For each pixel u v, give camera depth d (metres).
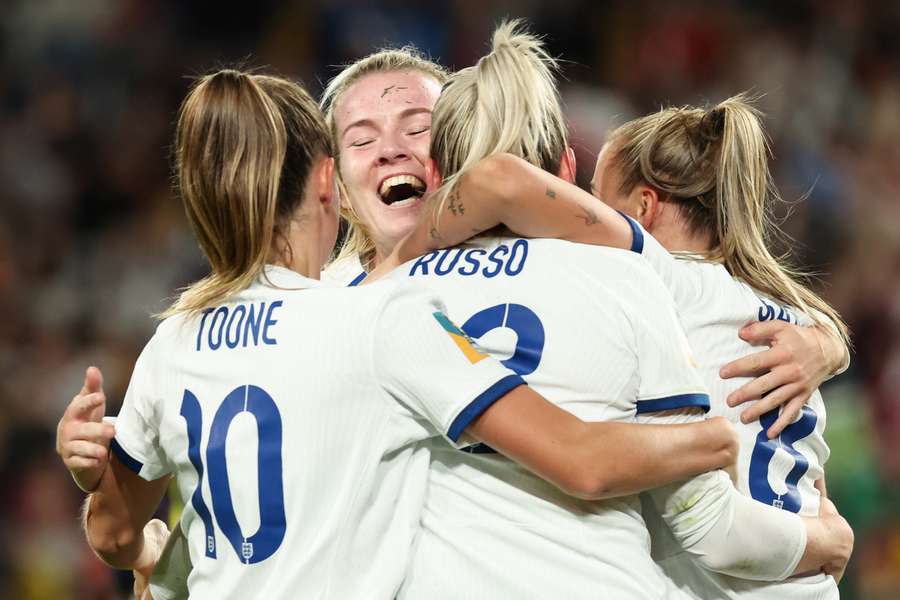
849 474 25.53
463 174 9.33
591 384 8.86
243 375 8.86
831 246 36.53
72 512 28.14
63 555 27.22
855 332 34.22
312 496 8.59
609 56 40.59
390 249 12.12
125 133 38.47
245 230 9.07
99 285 34.44
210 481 8.87
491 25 40.16
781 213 36.22
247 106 9.10
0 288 33.97
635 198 11.07
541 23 40.41
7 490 28.45
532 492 8.82
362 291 8.87
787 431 10.43
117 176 37.66
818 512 10.38
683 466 8.69
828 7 43.72
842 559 10.10
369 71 12.21
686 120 11.11
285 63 39.75
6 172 36.72
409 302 8.79
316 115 9.55
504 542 8.69
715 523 9.02
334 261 13.16
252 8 40.88
